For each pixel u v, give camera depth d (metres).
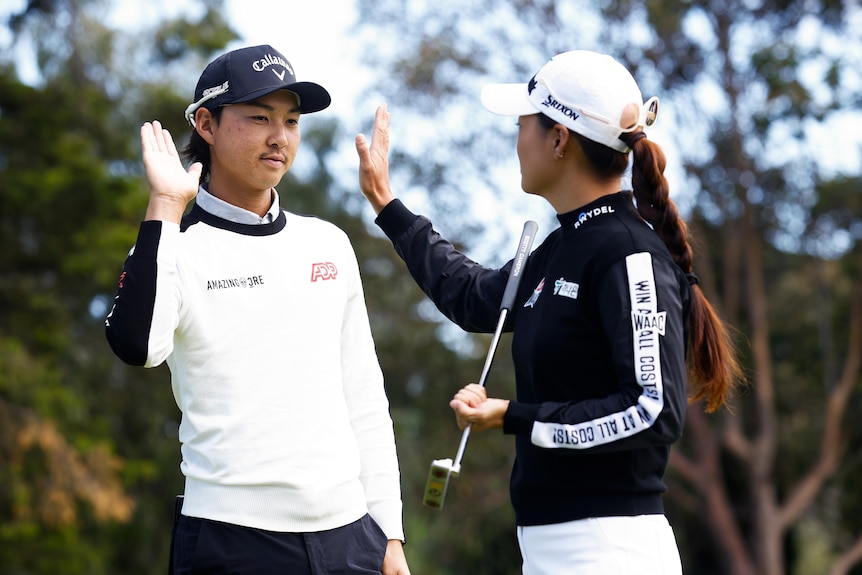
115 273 40.44
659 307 7.52
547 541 7.88
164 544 48.03
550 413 7.58
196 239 8.34
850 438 57.03
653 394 7.34
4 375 37.84
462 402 7.71
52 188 38.59
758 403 53.44
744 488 58.12
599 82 7.94
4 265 40.59
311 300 8.47
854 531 56.06
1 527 37.16
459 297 9.54
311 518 8.21
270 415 8.19
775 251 57.31
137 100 46.22
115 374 47.47
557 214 8.26
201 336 8.17
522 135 8.29
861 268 54.12
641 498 7.79
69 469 38.19
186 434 8.34
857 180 53.00
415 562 52.97
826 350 54.97
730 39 53.31
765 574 51.94
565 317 7.83
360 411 9.03
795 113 51.22
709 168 55.16
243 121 8.38
